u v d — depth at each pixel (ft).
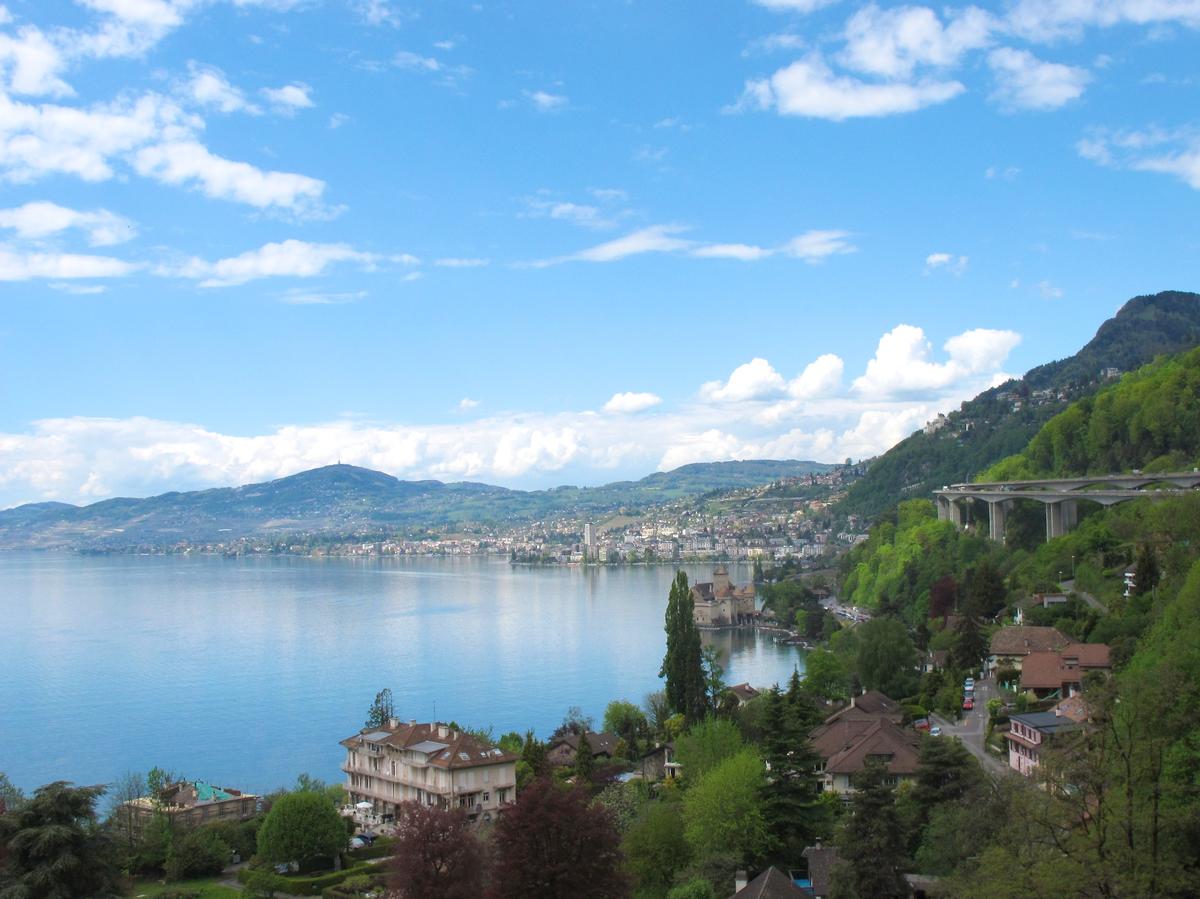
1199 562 409.69
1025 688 495.41
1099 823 195.83
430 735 507.71
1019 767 404.36
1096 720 211.82
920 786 332.19
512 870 263.49
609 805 401.08
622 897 270.05
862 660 617.62
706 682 640.58
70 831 267.39
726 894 319.68
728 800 349.20
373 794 518.78
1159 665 305.94
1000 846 218.38
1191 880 188.34
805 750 363.15
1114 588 631.56
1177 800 211.82
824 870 321.73
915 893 286.25
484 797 476.95
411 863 275.39
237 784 643.45
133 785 525.75
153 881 416.67
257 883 387.75
